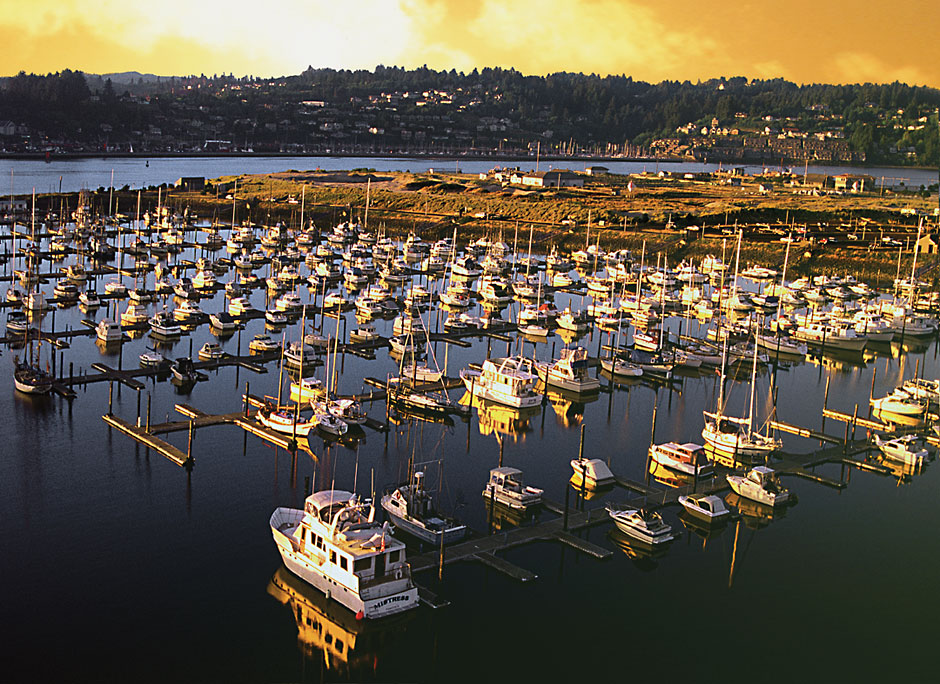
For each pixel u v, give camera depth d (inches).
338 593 2522.1
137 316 5575.8
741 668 2375.7
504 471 3280.0
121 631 2410.2
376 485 3331.7
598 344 5615.2
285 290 6934.1
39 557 2741.1
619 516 3051.2
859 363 5442.9
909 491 3486.7
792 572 2854.3
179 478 3324.3
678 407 4431.6
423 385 4468.5
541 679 2305.6
